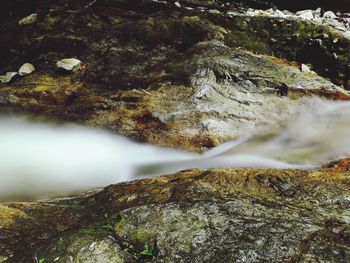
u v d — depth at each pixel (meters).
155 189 0.90
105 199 0.92
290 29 1.96
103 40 2.11
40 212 0.88
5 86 2.04
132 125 1.53
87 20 2.29
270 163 1.31
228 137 1.41
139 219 0.76
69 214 0.87
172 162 1.39
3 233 0.78
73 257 0.69
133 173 1.36
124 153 1.46
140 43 2.04
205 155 1.38
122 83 1.77
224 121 1.45
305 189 0.83
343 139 1.37
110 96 1.70
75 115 1.71
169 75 1.69
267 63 1.72
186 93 1.56
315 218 0.72
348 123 1.48
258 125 1.47
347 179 0.85
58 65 1.99
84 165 1.40
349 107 1.57
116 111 1.62
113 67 1.90
